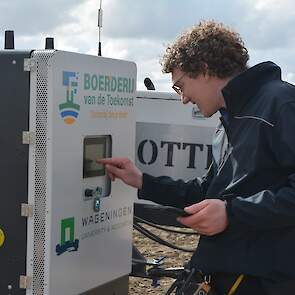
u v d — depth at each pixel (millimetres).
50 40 2777
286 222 1979
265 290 2105
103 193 2879
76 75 2574
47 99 2428
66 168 2553
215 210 1995
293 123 1961
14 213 2520
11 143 2496
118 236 3049
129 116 3051
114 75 2881
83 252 2744
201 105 2234
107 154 2904
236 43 2180
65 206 2570
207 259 2148
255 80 2086
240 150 2070
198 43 2158
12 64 2469
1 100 2494
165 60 2271
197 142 4691
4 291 2570
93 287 2857
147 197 2719
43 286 2512
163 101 4750
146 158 4832
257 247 2068
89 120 2697
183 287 2254
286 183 2004
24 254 2525
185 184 2646
